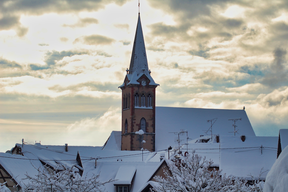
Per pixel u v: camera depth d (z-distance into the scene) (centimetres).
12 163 6172
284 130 5275
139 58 12050
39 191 3178
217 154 6994
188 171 3531
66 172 3306
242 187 3550
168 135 12300
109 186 5606
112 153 9281
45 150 9512
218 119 13038
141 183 5728
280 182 1353
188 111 12975
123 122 12175
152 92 11975
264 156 5759
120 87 12250
